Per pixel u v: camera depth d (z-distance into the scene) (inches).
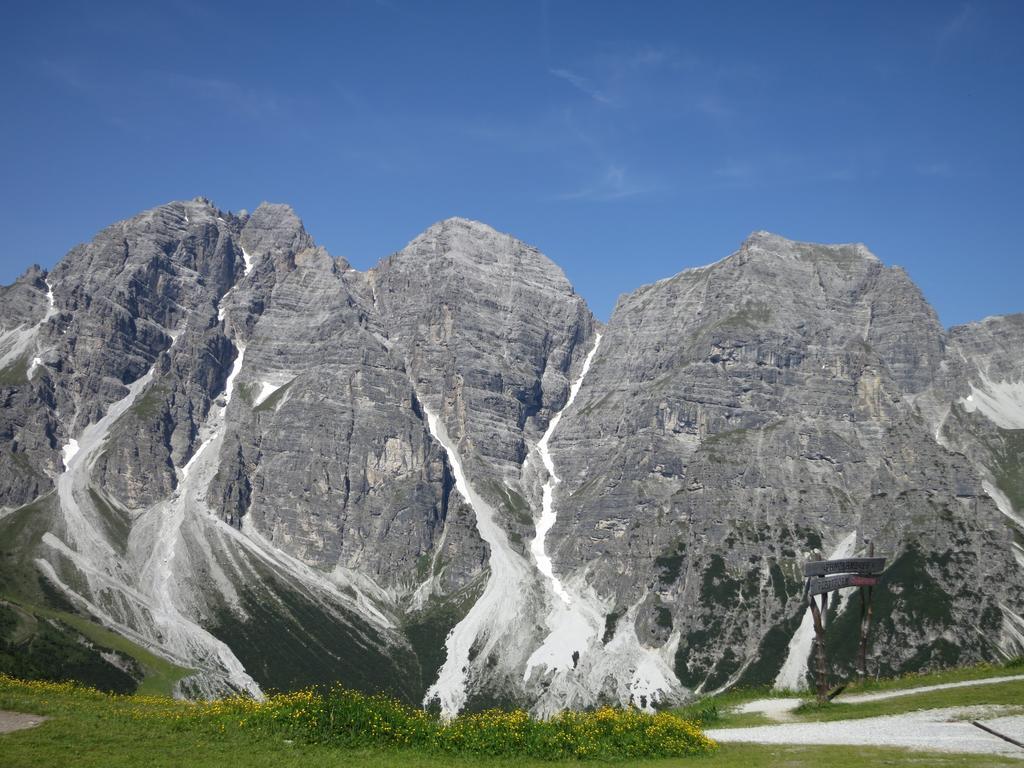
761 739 3164.4
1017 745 2770.7
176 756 2748.5
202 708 3417.8
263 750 2874.0
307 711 3176.7
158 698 3887.8
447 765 2851.9
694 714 3789.4
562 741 3073.3
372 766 2765.7
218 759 2741.1
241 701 3415.4
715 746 3029.0
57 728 2960.1
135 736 2925.7
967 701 3452.3
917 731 3065.9
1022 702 3351.4
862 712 3489.2
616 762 2935.5
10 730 2923.2
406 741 3065.9
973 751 2711.6
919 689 3865.7
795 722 3484.3
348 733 3093.0
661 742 3026.6
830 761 2689.5
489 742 3075.8
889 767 2561.5
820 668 3890.3
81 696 3690.9
